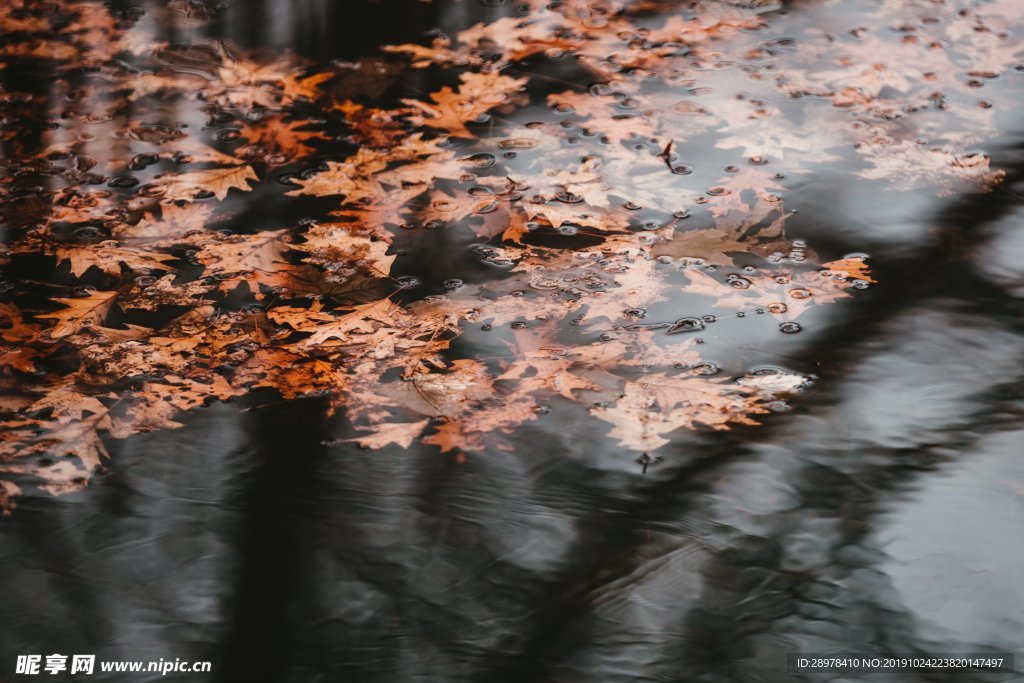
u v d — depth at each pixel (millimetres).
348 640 6852
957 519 6930
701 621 6859
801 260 7211
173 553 6910
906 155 7387
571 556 6906
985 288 7164
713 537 6918
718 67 7598
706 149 7414
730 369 7074
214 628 6859
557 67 7609
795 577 6891
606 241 7250
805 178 7348
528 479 6969
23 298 7172
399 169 7391
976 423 7012
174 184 7367
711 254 7223
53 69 7629
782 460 6980
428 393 7051
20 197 7340
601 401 7043
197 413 7031
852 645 6844
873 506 6941
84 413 7031
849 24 7703
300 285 7191
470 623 6859
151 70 7625
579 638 6852
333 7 7809
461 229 7273
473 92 7555
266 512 6941
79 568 6898
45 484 6965
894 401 7035
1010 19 7707
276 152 7430
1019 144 7402
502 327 7129
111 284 7191
